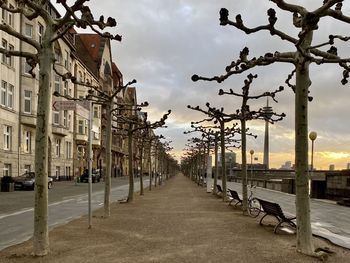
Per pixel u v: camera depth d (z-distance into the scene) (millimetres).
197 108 24062
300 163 9539
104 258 8680
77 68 64250
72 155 64188
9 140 42781
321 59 8680
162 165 62562
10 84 42906
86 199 27266
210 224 13789
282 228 12867
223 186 24547
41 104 9164
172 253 9148
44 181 9055
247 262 8359
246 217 15992
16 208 21141
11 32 9250
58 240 10664
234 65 10680
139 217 15805
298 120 9617
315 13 7898
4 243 11281
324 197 29984
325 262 8656
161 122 26453
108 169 16109
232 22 8922
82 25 9883
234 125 33844
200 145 49844
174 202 23172
